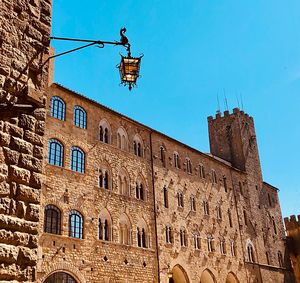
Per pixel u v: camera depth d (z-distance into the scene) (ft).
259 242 268.00
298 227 312.91
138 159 194.90
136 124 199.62
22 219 44.62
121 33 53.98
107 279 156.76
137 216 182.19
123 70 55.72
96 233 158.51
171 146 220.43
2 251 41.60
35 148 48.55
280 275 276.41
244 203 268.00
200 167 238.89
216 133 307.78
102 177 171.63
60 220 147.02
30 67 49.93
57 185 149.79
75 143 163.02
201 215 224.53
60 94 163.73
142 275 173.58
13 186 44.96
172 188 210.18
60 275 141.28
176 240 200.13
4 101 46.16
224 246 233.96
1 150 44.88
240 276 237.25
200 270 208.74
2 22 48.08
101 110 181.78
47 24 53.67
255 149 303.48
